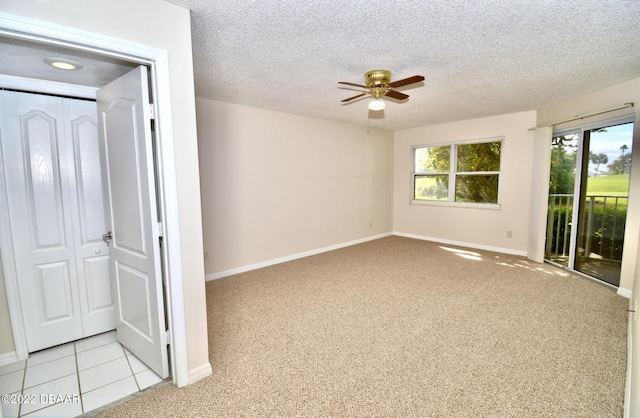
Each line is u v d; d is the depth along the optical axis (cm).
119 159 206
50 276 236
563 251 431
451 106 432
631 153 316
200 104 370
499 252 512
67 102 237
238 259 419
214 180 388
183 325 187
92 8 142
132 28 155
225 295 336
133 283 211
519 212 488
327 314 287
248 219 427
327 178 529
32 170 225
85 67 196
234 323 271
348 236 574
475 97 383
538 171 440
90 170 249
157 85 167
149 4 161
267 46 232
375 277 391
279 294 338
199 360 197
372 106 279
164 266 186
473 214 545
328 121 522
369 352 224
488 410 167
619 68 283
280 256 468
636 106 305
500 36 218
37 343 232
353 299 321
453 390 183
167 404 175
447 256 491
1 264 212
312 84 323
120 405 175
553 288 345
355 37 218
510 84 331
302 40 222
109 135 214
